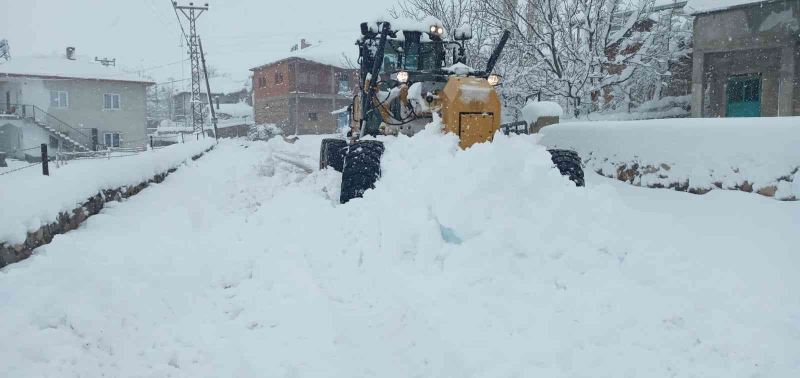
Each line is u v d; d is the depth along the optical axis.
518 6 15.54
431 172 5.25
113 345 3.79
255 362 3.60
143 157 10.99
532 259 4.36
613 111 17.94
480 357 3.37
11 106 35.41
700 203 6.81
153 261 5.21
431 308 4.02
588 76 15.23
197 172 13.66
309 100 47.53
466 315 3.86
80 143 37.75
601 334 3.53
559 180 4.91
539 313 3.81
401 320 4.02
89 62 41.62
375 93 8.38
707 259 4.91
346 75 48.91
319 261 5.33
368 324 4.05
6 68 37.34
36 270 4.52
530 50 15.57
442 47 9.06
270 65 49.78
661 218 6.32
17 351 3.48
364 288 4.69
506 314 3.83
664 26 16.88
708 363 3.28
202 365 3.62
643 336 3.52
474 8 15.92
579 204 4.71
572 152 6.64
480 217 4.60
